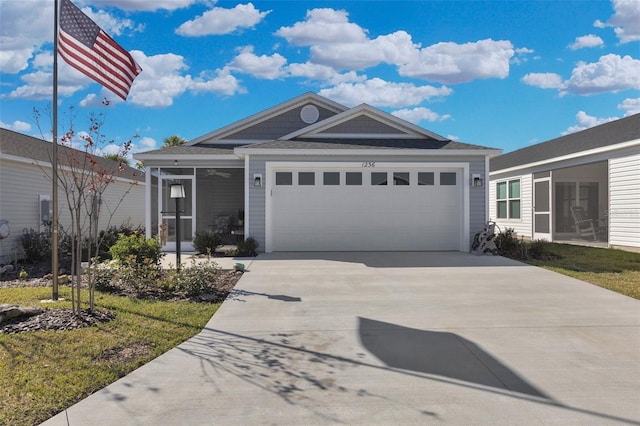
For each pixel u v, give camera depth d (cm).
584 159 1478
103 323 541
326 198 1274
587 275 883
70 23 712
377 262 1066
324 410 332
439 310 624
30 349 448
